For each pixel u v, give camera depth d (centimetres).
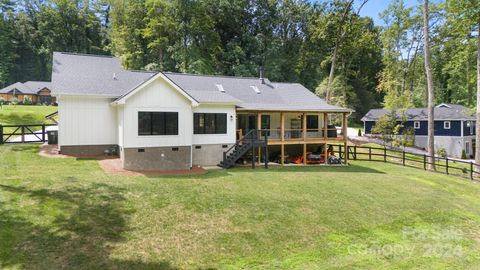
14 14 6856
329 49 4744
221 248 733
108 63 2036
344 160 2155
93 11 7088
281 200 1081
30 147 1783
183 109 1543
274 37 5456
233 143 1836
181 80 2152
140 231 770
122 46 4566
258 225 867
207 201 1003
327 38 3659
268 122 2209
